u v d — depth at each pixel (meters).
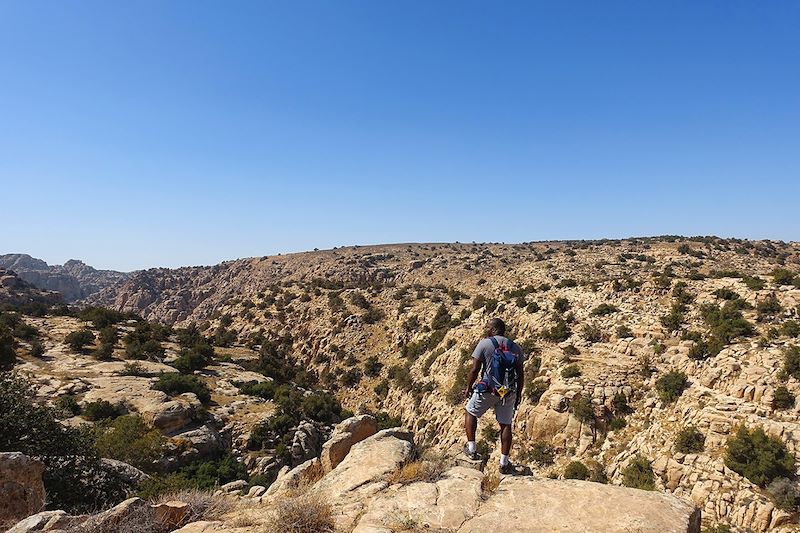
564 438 32.47
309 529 6.39
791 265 76.88
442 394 48.81
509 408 7.30
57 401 31.88
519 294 57.59
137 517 7.23
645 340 37.12
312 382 71.81
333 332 80.00
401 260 152.50
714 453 23.45
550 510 5.73
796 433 22.00
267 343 80.81
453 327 63.12
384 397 62.84
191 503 8.27
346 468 8.54
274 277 158.62
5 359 35.56
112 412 31.58
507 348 7.40
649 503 5.75
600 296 47.41
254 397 45.22
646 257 91.19
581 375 35.19
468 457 7.81
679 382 29.95
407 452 8.96
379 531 5.73
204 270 197.00
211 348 61.38
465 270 121.69
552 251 123.00
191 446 30.72
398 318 78.94
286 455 35.09
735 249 92.88
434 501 6.42
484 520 5.71
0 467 9.50
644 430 29.20
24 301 109.50
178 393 39.34
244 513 7.85
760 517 19.78
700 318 37.31
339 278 137.62
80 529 6.82
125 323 67.00
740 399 25.73
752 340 30.31
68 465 16.28
